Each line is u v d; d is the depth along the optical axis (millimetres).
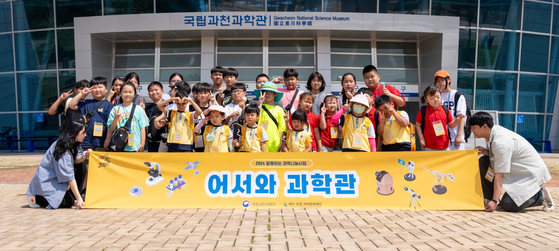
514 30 18203
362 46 17422
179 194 5875
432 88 6543
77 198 5820
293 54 17156
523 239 4203
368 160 5895
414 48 17734
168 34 16625
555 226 4797
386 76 17438
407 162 5887
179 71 17156
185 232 4422
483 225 4832
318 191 5859
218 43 17141
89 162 5938
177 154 5938
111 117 6566
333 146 7043
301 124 6426
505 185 5711
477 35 17531
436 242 4066
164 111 6906
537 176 5656
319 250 3779
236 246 3895
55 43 17906
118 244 3967
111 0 16938
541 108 19312
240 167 5891
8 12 18375
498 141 5668
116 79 7738
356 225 4773
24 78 18516
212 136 6289
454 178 5863
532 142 19250
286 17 15883
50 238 4195
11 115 18891
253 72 17078
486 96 18016
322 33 16562
